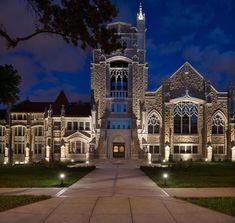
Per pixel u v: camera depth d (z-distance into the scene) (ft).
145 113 277.23
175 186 104.68
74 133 278.26
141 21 285.43
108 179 128.98
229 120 279.69
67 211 63.62
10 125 285.23
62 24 88.79
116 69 281.13
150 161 258.37
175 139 278.87
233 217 59.62
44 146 283.38
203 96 281.74
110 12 89.76
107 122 278.46
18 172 163.84
